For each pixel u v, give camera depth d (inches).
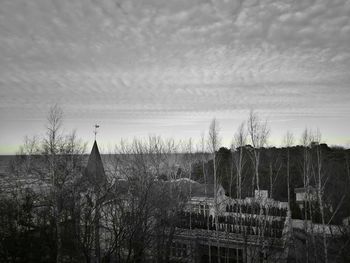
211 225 1314.0
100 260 1066.1
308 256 1163.3
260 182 1937.7
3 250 1063.6
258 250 1079.0
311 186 1747.0
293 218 1820.9
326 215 1600.6
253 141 1284.4
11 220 1115.3
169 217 1159.6
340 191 1668.3
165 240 1159.0
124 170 1427.2
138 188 1158.3
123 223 1059.3
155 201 1149.1
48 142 1152.2
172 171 1605.6
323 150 2463.1
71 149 1181.7
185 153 1870.1
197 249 1228.5
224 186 1941.4
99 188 1154.7
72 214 1051.3
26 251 1070.4
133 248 1064.2
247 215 1328.7
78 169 1212.5
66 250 1062.4
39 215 1154.7
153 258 1132.5
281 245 1110.4
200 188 1646.2
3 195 1189.1
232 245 1184.8
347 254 1098.7
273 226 1208.2
